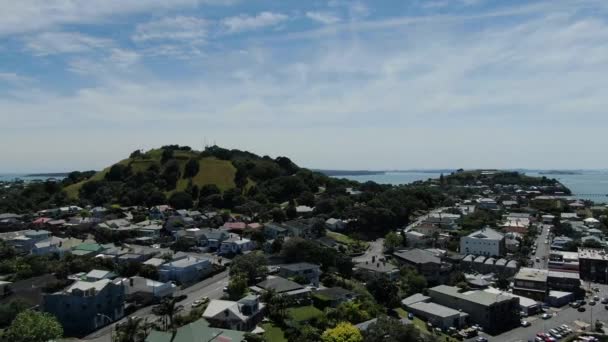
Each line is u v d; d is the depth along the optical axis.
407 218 163.62
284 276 91.75
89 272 88.69
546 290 95.75
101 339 63.56
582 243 135.50
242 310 68.19
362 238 139.25
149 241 123.69
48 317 59.38
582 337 75.06
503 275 107.62
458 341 74.00
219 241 119.25
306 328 65.44
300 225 132.88
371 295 86.12
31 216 147.00
